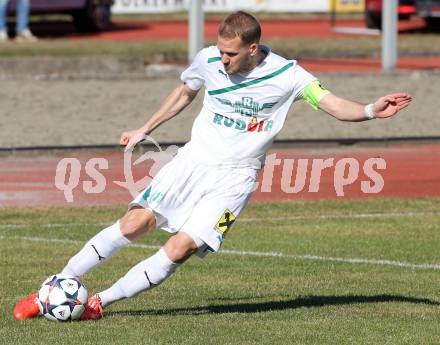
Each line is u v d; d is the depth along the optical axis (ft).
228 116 58.49
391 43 203.10
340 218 95.76
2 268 74.54
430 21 287.28
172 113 61.26
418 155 130.82
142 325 58.29
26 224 92.07
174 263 57.93
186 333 56.49
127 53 225.76
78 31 280.51
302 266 76.33
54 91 179.52
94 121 151.64
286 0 352.28
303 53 230.27
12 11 259.19
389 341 55.26
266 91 57.93
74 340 54.85
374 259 78.79
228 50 56.49
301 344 54.39
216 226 57.41
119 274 73.51
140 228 58.75
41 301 59.21
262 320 59.82
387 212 98.84
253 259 78.89
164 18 332.39
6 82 189.78
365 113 56.70
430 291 68.33
